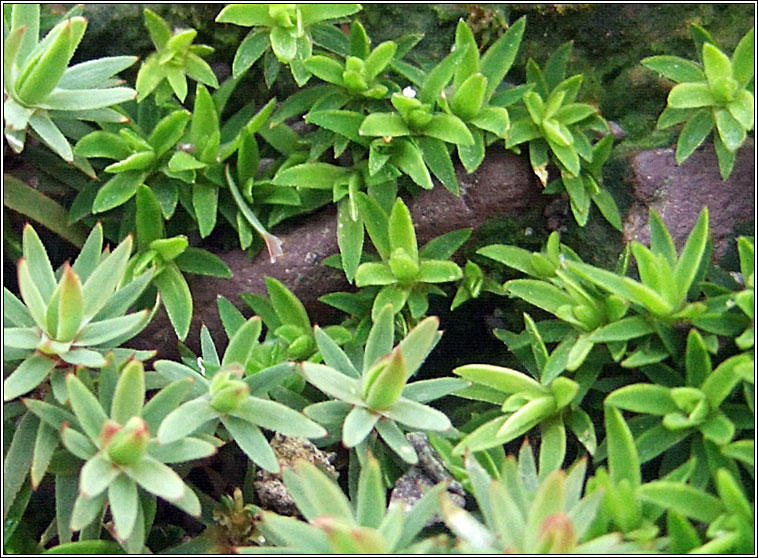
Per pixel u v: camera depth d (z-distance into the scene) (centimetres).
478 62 36
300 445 35
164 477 32
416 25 38
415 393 34
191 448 32
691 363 33
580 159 37
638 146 37
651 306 33
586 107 36
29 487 34
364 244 37
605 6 37
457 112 36
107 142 36
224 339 37
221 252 37
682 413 33
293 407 35
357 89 36
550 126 36
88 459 32
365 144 36
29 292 33
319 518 30
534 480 33
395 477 35
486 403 36
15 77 35
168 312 36
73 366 33
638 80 37
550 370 34
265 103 39
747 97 35
